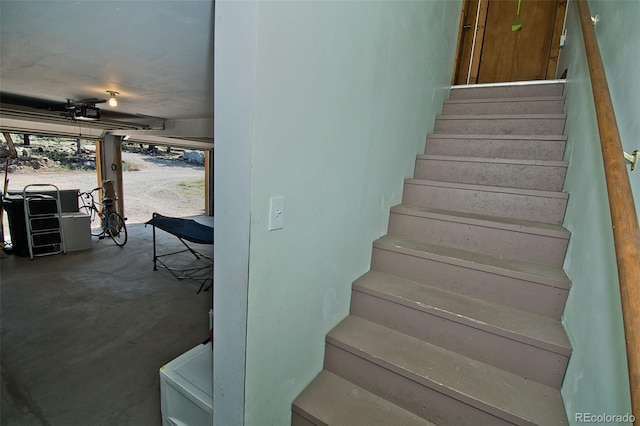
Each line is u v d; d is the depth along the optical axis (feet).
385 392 4.56
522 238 5.41
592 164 4.32
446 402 4.12
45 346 8.30
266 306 3.56
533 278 4.72
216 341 3.67
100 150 22.97
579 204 4.75
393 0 5.32
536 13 11.53
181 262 16.15
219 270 3.45
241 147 3.01
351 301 5.54
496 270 4.99
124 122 17.35
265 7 2.80
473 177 7.07
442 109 9.37
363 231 5.61
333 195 4.47
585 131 5.04
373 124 5.28
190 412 4.42
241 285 3.28
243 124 2.96
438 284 5.52
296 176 3.63
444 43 8.78
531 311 4.80
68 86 10.80
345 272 5.22
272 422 4.07
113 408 6.18
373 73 4.99
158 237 21.54
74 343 8.49
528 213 6.00
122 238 20.65
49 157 28.27
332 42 3.85
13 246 15.87
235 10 2.87
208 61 7.83
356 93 4.59
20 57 7.66
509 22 11.96
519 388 4.11
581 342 3.66
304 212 3.89
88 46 6.88
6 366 7.40
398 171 6.73
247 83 2.87
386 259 5.95
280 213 3.48
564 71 8.90
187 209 35.35
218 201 3.31
